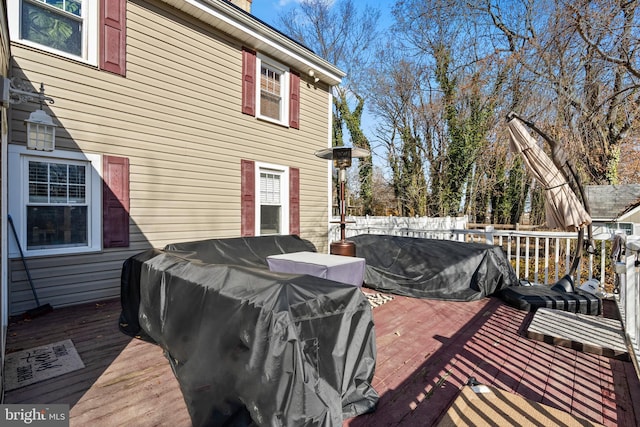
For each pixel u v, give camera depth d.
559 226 3.92
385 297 4.36
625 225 9.77
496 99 10.82
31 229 3.86
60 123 4.01
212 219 5.67
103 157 4.37
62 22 4.08
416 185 16.27
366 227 7.56
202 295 2.06
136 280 3.17
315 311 1.65
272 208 6.87
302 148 7.44
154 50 4.91
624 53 7.45
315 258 3.32
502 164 11.95
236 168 6.05
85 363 2.50
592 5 7.43
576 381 2.16
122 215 4.54
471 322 3.35
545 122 8.62
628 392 2.03
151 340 2.96
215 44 5.72
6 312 3.15
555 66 8.55
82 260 4.21
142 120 4.77
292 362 1.47
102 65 4.35
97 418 1.83
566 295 3.80
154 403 1.98
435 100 15.08
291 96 7.09
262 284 1.81
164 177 5.02
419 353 2.60
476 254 4.39
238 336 1.68
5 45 3.03
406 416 1.79
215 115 5.71
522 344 2.78
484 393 1.96
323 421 1.46
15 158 3.71
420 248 4.74
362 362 1.86
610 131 9.21
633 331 2.63
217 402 1.74
